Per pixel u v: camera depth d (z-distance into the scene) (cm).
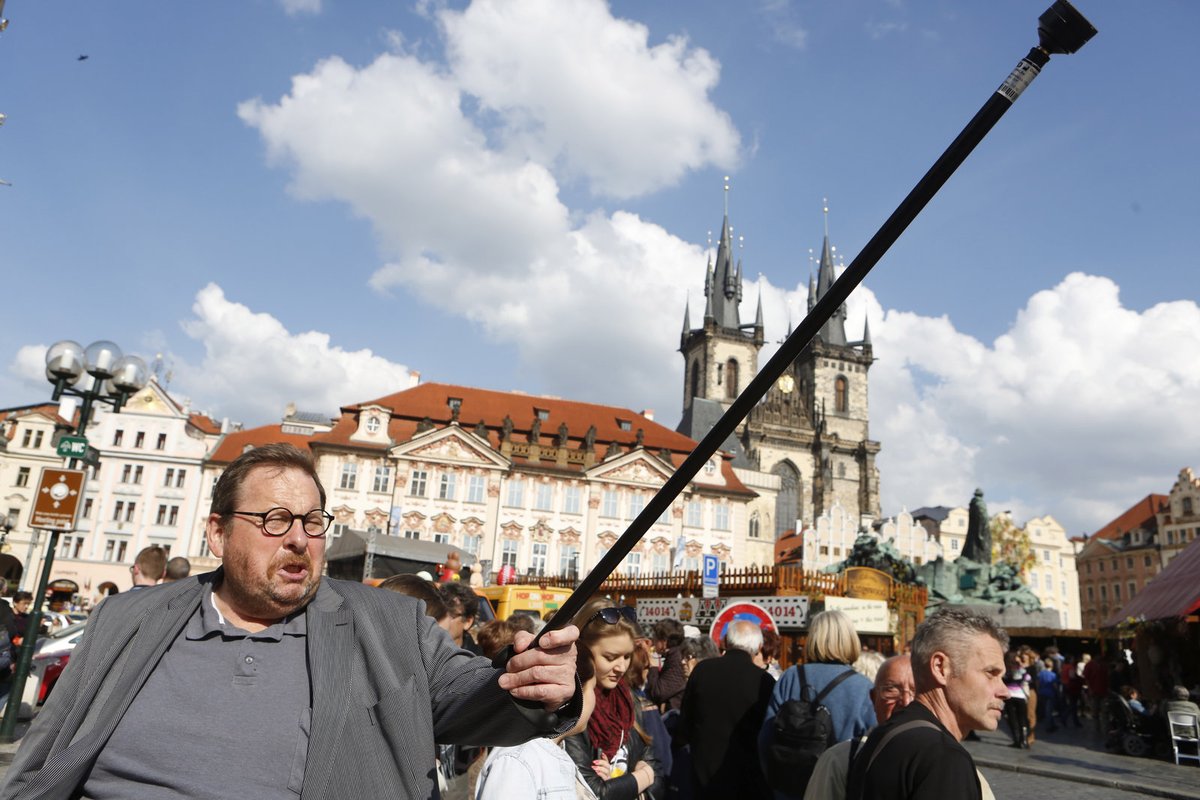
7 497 7275
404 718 236
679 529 7075
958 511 9919
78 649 249
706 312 12694
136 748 231
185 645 251
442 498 6675
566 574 6788
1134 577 11475
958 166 136
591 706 395
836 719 553
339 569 2814
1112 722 1955
